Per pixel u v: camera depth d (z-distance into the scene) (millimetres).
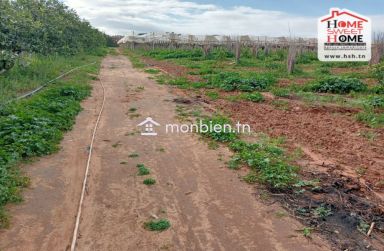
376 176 6602
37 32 18672
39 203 5445
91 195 5738
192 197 5750
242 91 15055
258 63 26531
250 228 4918
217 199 5695
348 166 7051
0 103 9461
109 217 5117
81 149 7734
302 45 39094
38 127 8078
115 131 9086
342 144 8352
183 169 6820
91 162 7035
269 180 6227
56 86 13539
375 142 8523
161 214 5227
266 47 34750
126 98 13383
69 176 6414
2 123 7887
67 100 11375
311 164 7133
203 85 16203
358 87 14594
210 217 5176
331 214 5301
